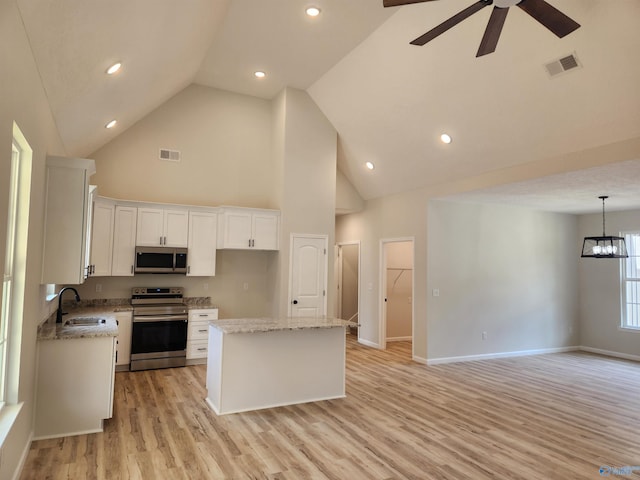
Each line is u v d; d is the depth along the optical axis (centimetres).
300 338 444
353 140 676
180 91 646
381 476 292
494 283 703
